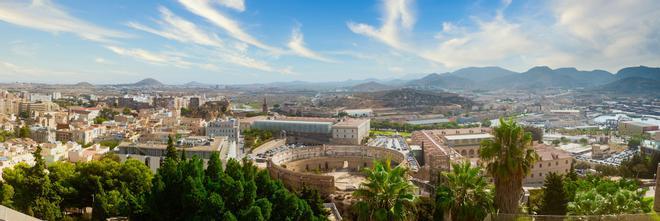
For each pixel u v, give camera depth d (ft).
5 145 588.50
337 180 561.43
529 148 164.86
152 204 173.17
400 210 147.33
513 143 160.04
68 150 615.98
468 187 156.15
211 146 539.29
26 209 261.65
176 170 173.37
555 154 589.32
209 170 188.03
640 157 590.55
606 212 209.05
